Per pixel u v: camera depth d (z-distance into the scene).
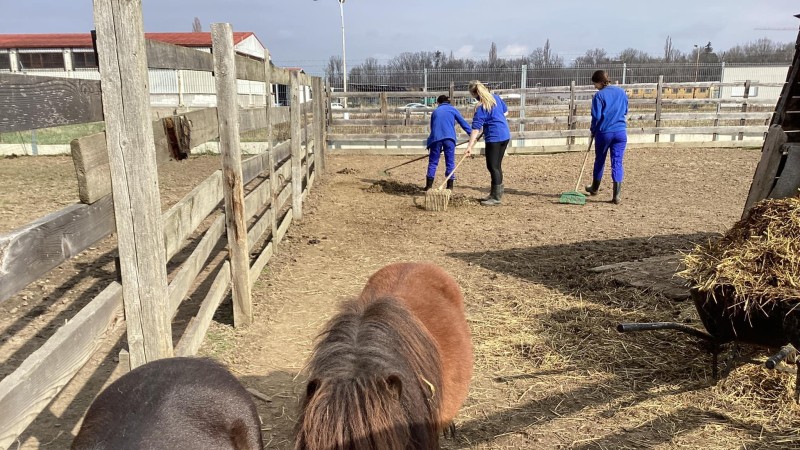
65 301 4.86
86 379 3.61
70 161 13.88
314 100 10.87
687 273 3.63
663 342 4.13
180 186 10.34
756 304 3.15
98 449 1.77
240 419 2.09
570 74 18.81
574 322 4.50
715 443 3.05
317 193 10.05
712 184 10.69
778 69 24.19
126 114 2.54
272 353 4.06
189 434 1.88
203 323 3.80
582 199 9.09
